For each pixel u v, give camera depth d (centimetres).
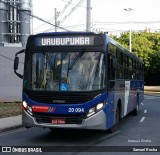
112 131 1432
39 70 1197
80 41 1194
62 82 1168
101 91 1158
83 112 1139
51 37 1209
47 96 1161
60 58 1189
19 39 3064
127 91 1727
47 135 1345
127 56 1727
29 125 1180
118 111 1477
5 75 2970
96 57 1179
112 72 1278
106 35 1220
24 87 1201
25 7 3045
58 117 1150
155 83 7888
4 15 3000
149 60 7481
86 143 1173
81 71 1171
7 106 2569
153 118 1978
